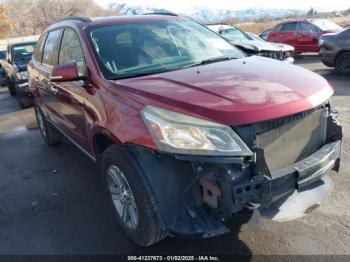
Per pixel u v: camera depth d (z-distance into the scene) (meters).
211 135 2.34
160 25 4.07
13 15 52.16
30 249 3.21
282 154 2.57
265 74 2.98
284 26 15.08
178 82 2.90
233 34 12.10
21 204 4.02
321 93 2.76
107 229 3.39
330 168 2.81
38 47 5.62
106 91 3.13
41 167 5.03
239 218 3.29
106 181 3.22
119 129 2.76
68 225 3.51
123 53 3.54
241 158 2.32
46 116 5.40
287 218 2.54
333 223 3.17
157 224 2.67
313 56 15.00
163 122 2.46
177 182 2.58
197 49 3.87
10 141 6.49
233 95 2.56
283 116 2.45
